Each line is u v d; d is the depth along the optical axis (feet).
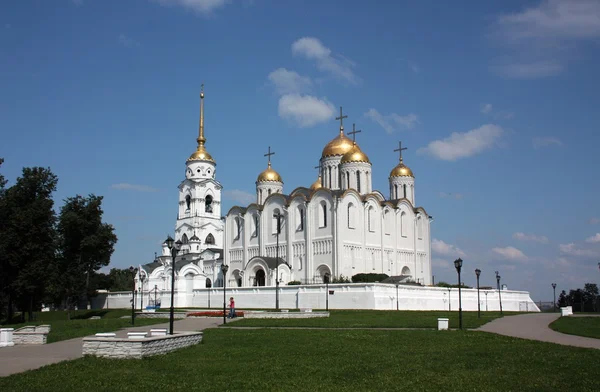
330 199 348.38
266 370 88.53
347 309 261.65
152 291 367.25
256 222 396.37
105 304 404.98
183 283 353.31
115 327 172.14
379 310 249.75
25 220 261.44
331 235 344.69
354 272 348.79
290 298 297.94
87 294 402.93
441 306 315.99
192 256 445.37
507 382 79.10
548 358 97.55
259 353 105.40
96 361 94.84
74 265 326.85
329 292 282.36
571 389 74.90
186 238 464.65
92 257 335.06
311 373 86.22
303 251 357.61
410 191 430.61
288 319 187.83
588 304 415.03
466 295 339.16
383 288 274.98
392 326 157.89
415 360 96.78
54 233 283.79
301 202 365.20
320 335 133.49
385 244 377.09
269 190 432.25
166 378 82.48
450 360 96.53
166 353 105.19
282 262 357.41
